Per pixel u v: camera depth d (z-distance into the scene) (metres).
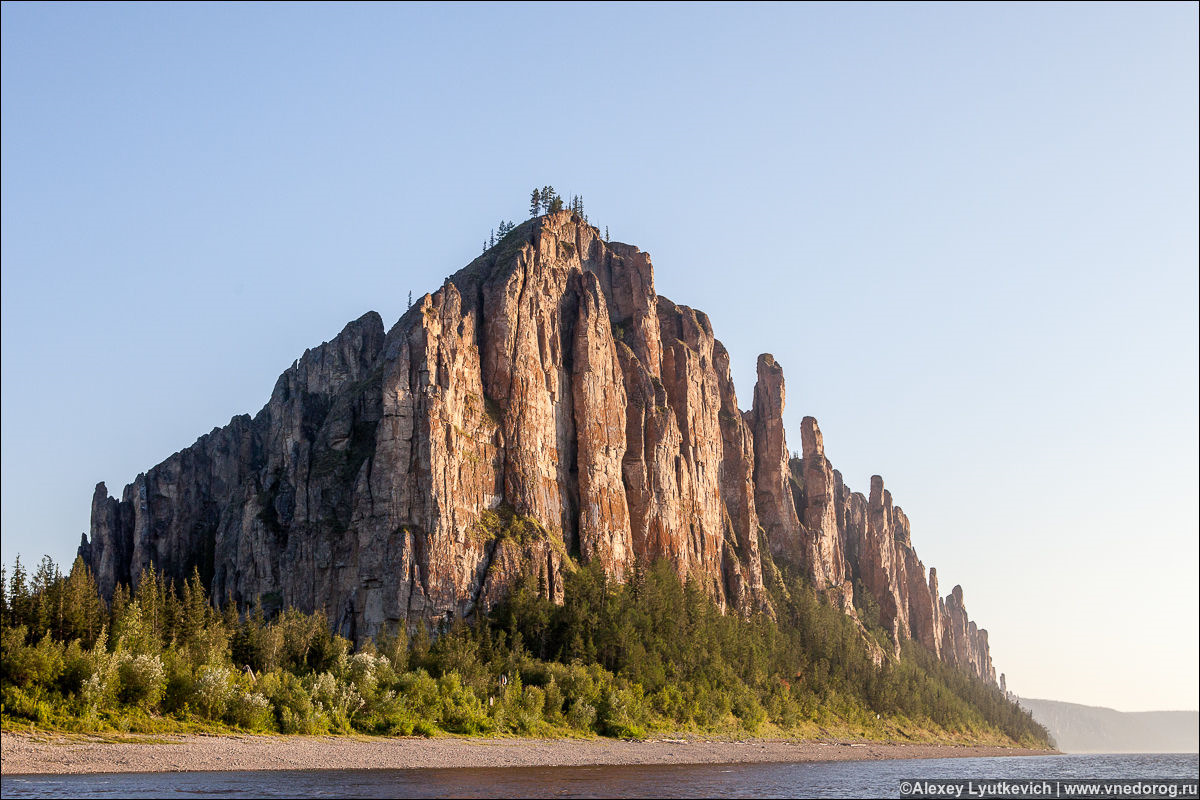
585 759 154.88
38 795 93.25
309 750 133.00
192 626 166.50
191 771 113.62
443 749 147.00
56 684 131.50
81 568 166.75
